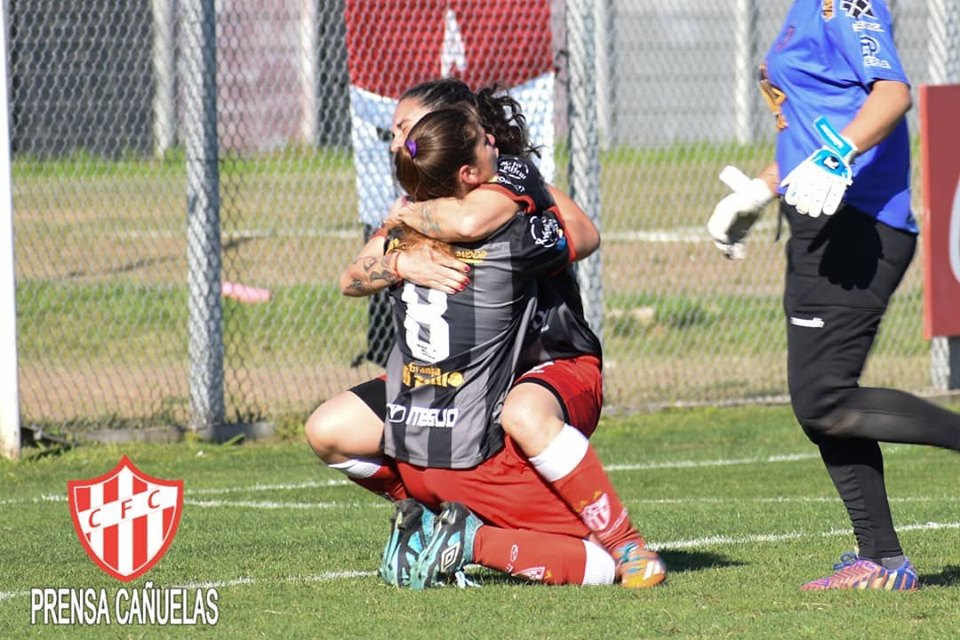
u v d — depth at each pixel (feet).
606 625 48.01
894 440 50.21
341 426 55.57
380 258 54.85
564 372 54.54
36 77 129.90
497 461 53.47
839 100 50.90
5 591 56.59
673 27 176.65
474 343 53.01
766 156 185.06
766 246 189.88
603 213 196.85
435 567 54.13
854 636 46.11
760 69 54.75
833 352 50.60
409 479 55.11
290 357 127.24
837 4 50.67
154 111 144.77
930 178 113.50
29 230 172.04
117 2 126.72
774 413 115.03
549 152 106.63
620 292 158.92
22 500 80.79
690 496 81.46
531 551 54.08
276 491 84.23
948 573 57.21
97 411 107.76
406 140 53.47
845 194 50.42
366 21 104.01
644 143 185.98
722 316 148.25
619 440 104.53
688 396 118.11
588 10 107.34
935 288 114.93
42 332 134.10
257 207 161.48
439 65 105.60
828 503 77.92
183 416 106.73
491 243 52.65
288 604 52.65
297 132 164.55
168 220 184.03
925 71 138.10
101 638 48.44
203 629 49.08
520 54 106.63
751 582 55.06
